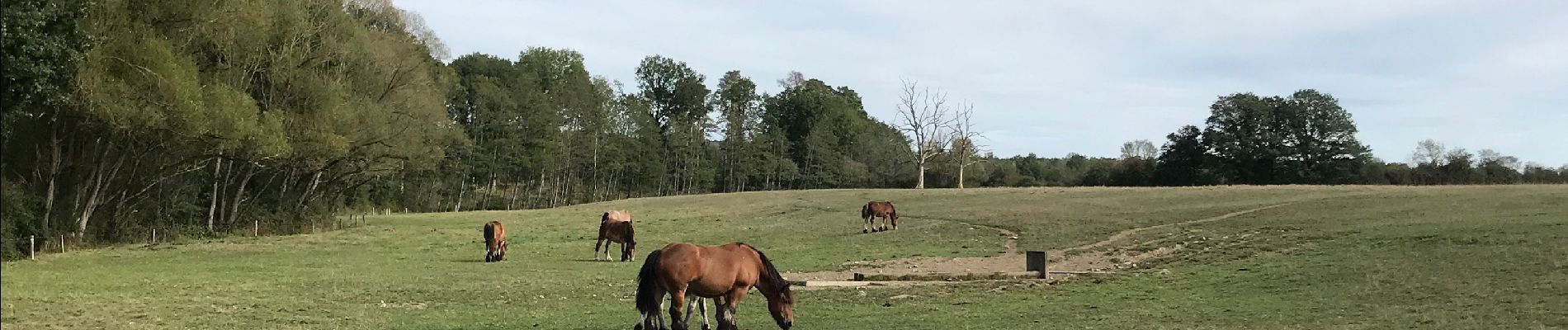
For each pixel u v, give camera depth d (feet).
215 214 160.04
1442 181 250.37
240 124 115.85
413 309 58.85
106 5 102.27
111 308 57.16
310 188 174.91
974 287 69.87
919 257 102.42
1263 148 288.10
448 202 297.33
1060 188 213.46
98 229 133.18
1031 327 49.14
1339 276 66.74
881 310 57.52
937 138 281.13
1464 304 50.96
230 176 161.07
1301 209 124.98
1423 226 91.71
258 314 55.88
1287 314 51.62
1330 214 114.42
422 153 167.43
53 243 118.11
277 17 134.31
